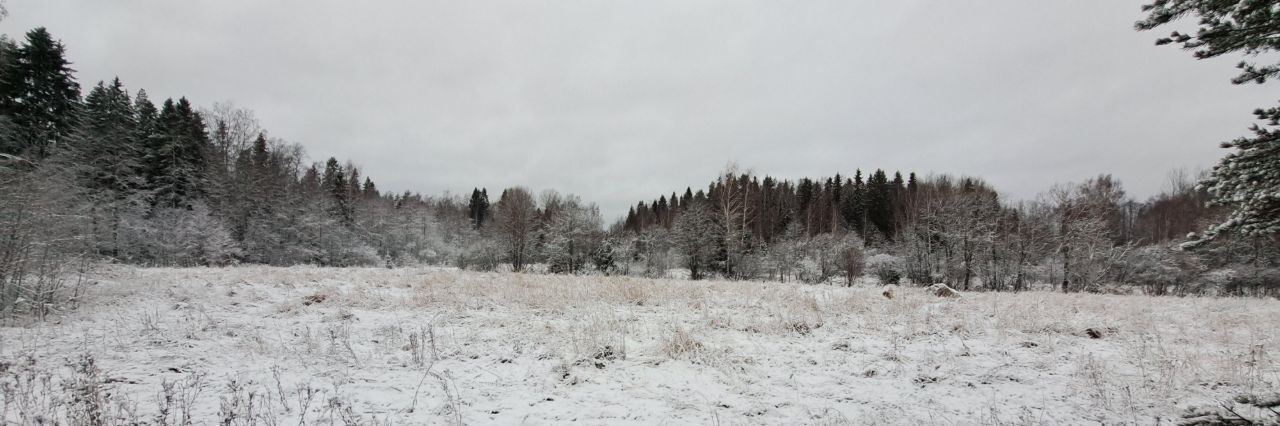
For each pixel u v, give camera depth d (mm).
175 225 31922
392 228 53188
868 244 51375
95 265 12445
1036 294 17125
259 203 38094
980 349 8023
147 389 5527
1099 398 5805
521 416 5066
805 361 7219
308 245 39719
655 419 5059
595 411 5246
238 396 5312
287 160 44969
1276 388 5969
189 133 40188
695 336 8469
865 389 6105
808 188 75125
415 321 9719
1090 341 8703
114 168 31953
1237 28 4547
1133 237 47750
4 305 9359
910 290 15688
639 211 83312
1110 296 17641
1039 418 5203
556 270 46906
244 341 7734
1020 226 38031
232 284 14211
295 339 8070
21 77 30203
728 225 37500
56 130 31375
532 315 10430
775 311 11047
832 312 11039
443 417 4988
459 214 73188
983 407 5531
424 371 6512
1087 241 34375
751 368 6828
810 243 45438
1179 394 5859
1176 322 10680
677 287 15414
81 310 9883
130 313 9844
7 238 9570
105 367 6254
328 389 5738
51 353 6883
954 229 36406
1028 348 8141
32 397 5055
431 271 23469
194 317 9570
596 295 13203
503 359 7020
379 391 5723
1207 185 5191
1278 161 4562
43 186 10930
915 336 8852
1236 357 7238
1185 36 4988
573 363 6801
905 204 45625
